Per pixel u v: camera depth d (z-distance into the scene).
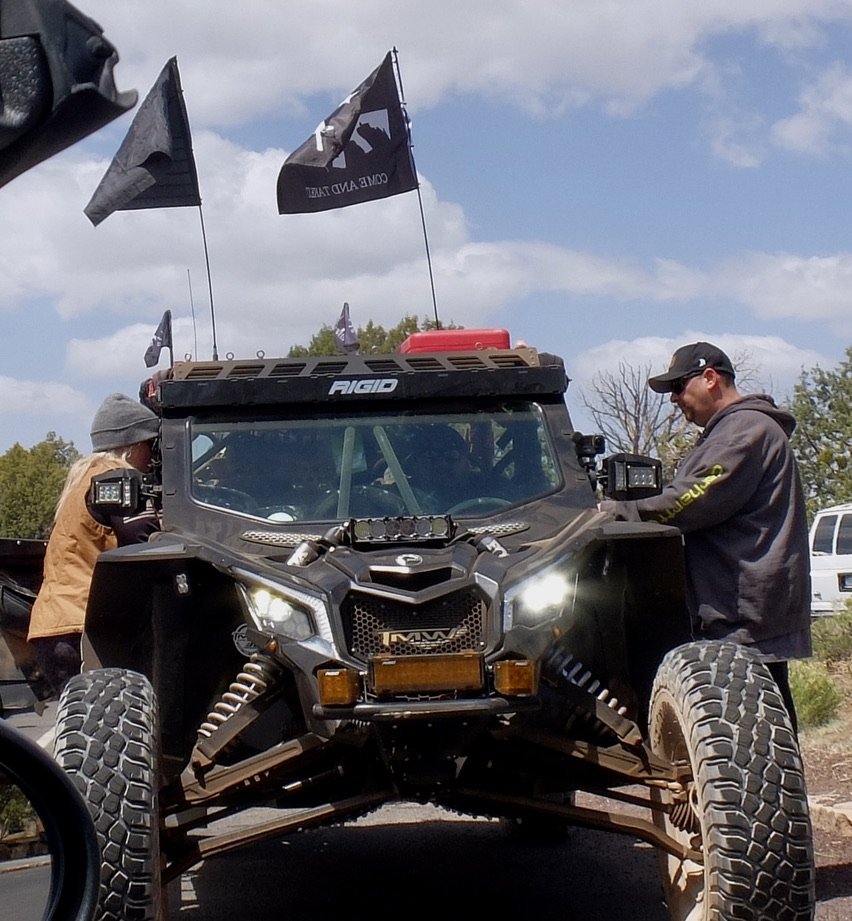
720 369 6.07
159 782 4.49
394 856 6.75
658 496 5.73
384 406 5.95
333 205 10.85
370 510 5.64
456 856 6.73
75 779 4.09
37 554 10.12
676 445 27.81
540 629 4.61
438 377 5.92
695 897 4.68
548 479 5.80
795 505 5.81
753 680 4.48
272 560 5.05
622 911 5.60
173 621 5.29
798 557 5.78
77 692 4.41
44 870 2.19
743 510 5.76
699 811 4.36
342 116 10.82
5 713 9.36
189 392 5.82
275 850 6.94
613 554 5.26
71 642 6.82
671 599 5.23
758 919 4.20
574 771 5.13
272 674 4.77
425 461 5.81
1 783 2.14
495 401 5.99
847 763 8.16
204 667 5.40
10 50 1.50
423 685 4.43
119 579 4.93
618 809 7.40
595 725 5.26
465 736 4.63
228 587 5.29
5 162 1.55
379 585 4.64
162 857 4.62
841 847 6.43
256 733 5.22
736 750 4.28
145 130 10.59
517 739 4.88
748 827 4.20
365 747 4.79
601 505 5.68
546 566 4.75
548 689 5.22
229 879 6.33
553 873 6.32
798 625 5.78
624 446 28.50
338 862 6.64
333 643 4.55
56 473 55.75
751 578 5.71
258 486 5.71
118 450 7.00
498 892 5.97
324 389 5.87
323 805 4.84
